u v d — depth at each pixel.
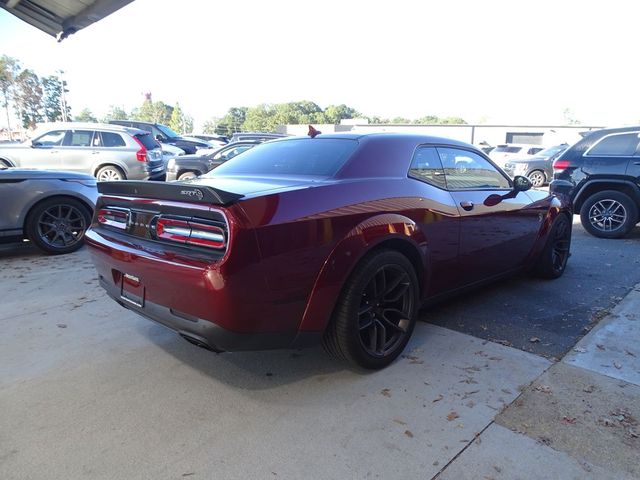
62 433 2.50
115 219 3.21
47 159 11.60
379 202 3.06
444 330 3.78
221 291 2.39
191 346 3.51
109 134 12.02
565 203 5.17
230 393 2.88
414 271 3.29
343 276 2.77
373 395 2.86
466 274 3.91
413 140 3.62
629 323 3.89
